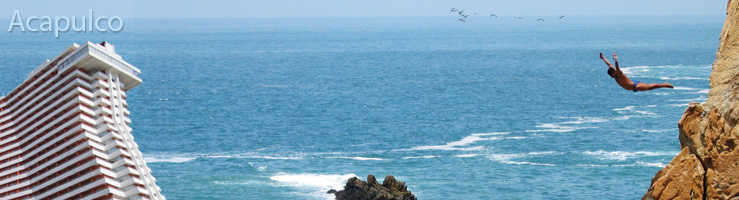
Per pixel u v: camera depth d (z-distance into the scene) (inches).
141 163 5841.5
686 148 2534.5
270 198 7854.3
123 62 6264.8
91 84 6097.4
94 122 5954.7
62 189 5792.3
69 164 5846.5
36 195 5925.2
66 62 6127.0
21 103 6245.1
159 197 5782.5
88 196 5664.4
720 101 2429.9
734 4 2564.0
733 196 2364.7
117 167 5777.6
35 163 6008.9
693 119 2502.5
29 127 6156.5
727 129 2381.9
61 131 5984.3
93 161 5713.6
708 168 2442.2
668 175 2502.5
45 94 6161.4
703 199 2453.2
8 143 6200.8
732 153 2369.6
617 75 2333.9
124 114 6195.9
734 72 2416.3
